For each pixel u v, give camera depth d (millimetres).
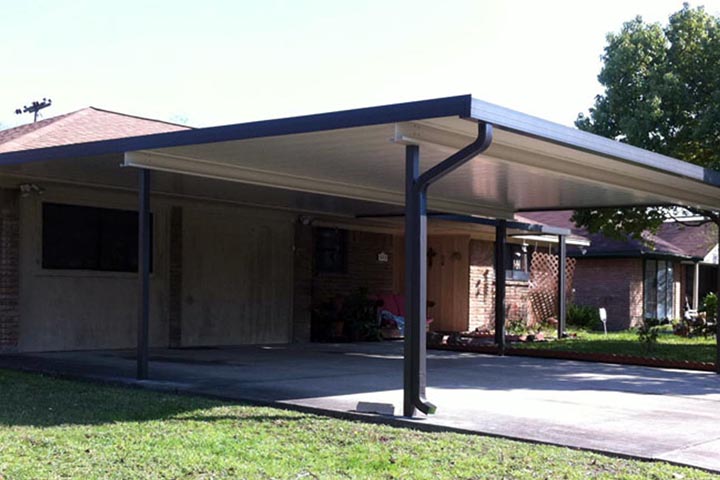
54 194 13758
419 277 8227
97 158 11000
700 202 13758
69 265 14078
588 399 9633
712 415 8609
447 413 8320
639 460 6402
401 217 18891
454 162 8039
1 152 12758
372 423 7867
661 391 10539
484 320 22297
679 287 30938
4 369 11570
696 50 16594
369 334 18797
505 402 9227
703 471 6055
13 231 13289
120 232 14828
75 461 6039
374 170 11570
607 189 12789
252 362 13195
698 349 17812
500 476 5828
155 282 15359
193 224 15961
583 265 27969
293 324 17797
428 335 18375
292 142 9523
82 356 13227
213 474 5766
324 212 18203
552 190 13453
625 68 16828
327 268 19109
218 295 16359
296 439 6988
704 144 16188
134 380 10344
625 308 27000
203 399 9102
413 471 5922
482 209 16328
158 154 10555
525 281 24109
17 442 6621
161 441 6750
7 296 13203
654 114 16141
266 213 17234
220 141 9305
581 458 6406
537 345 18594
